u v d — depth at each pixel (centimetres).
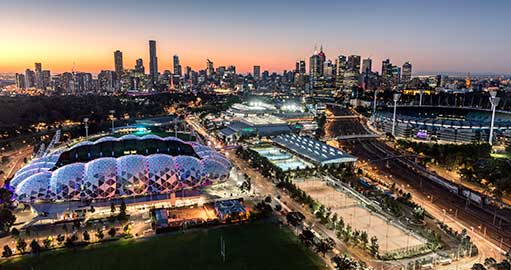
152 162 18725
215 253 13512
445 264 13188
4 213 15225
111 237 14700
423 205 18900
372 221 16738
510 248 14425
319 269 12556
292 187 19912
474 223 16750
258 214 16488
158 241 14462
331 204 18625
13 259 13075
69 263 12794
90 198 17725
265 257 13262
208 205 18475
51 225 15938
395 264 13162
